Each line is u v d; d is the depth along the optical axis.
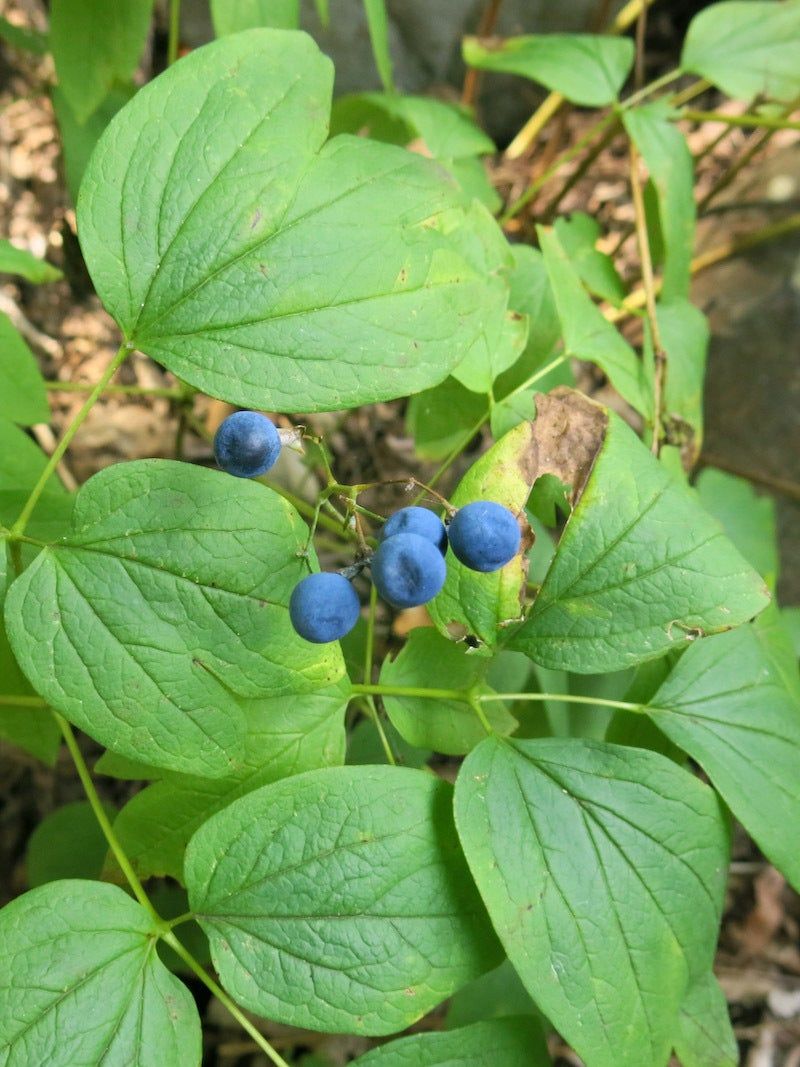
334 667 0.11
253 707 0.13
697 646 0.14
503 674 0.17
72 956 0.11
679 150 0.19
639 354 0.28
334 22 0.31
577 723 0.18
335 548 0.24
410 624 0.23
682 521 0.13
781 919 0.25
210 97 0.11
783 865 0.13
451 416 0.18
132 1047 0.11
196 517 0.11
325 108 0.12
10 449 0.16
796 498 0.27
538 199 0.31
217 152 0.11
